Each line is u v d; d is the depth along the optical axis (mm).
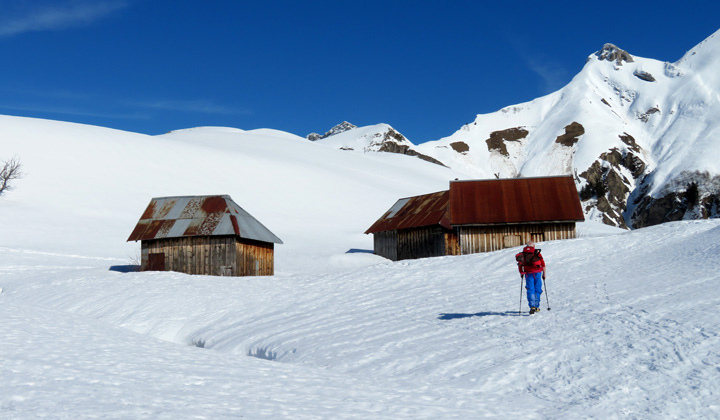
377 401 8477
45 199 72312
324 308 21328
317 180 105875
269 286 27844
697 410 8367
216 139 156250
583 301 16953
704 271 18812
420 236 47531
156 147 103250
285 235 69375
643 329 12641
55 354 9914
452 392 9695
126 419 6312
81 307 25188
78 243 56281
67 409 6535
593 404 8844
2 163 79562
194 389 8266
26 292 29844
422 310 18891
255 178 99125
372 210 92375
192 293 26406
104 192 78375
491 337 13859
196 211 41469
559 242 29641
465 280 24344
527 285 16125
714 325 12047
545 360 11523
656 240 27672
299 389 8945
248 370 10414
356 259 49562
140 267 41781
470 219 40406
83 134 98938
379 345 14297
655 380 9734
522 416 8242
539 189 42656
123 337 13312
